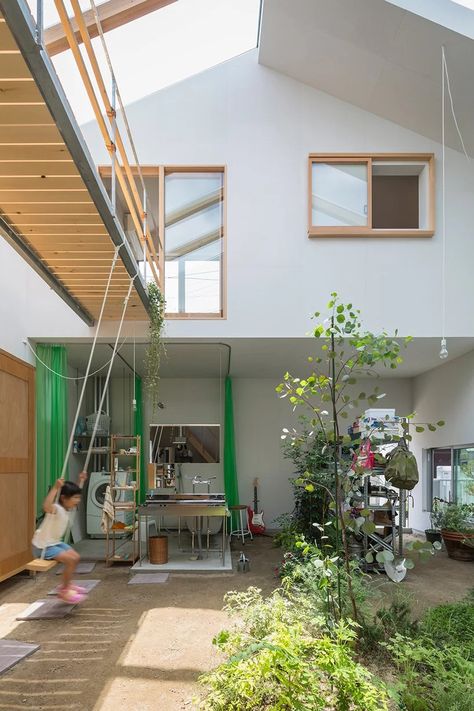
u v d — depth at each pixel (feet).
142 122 24.40
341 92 24.03
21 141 10.10
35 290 23.61
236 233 23.84
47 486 24.38
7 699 10.82
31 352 23.91
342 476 13.50
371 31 20.35
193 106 24.50
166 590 19.49
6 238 14.11
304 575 15.16
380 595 15.93
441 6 19.07
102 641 14.10
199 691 11.11
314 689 8.64
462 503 27.48
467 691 9.21
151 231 25.44
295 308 23.48
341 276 23.59
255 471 34.94
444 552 27.27
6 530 19.40
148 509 23.32
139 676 11.88
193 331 23.56
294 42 22.47
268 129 24.31
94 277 17.47
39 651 13.41
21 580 20.93
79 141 10.25
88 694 11.02
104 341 24.12
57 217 13.12
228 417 34.19
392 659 11.18
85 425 32.12
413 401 35.06
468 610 13.87
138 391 34.42
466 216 23.84
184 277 24.07
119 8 20.22
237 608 13.39
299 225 23.86
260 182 24.06
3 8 7.03
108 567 23.43
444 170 23.98
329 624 11.48
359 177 24.26
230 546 28.55
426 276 23.58
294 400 12.78
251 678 8.86
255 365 30.91
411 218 25.32
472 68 19.72
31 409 22.17
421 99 22.17
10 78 8.36
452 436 28.60
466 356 26.84
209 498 26.61
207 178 24.68
